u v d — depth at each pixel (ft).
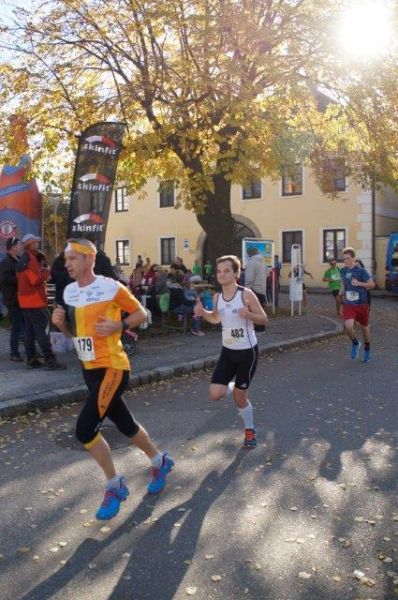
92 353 13.73
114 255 131.75
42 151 48.49
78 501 15.07
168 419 22.79
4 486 16.19
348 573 11.45
